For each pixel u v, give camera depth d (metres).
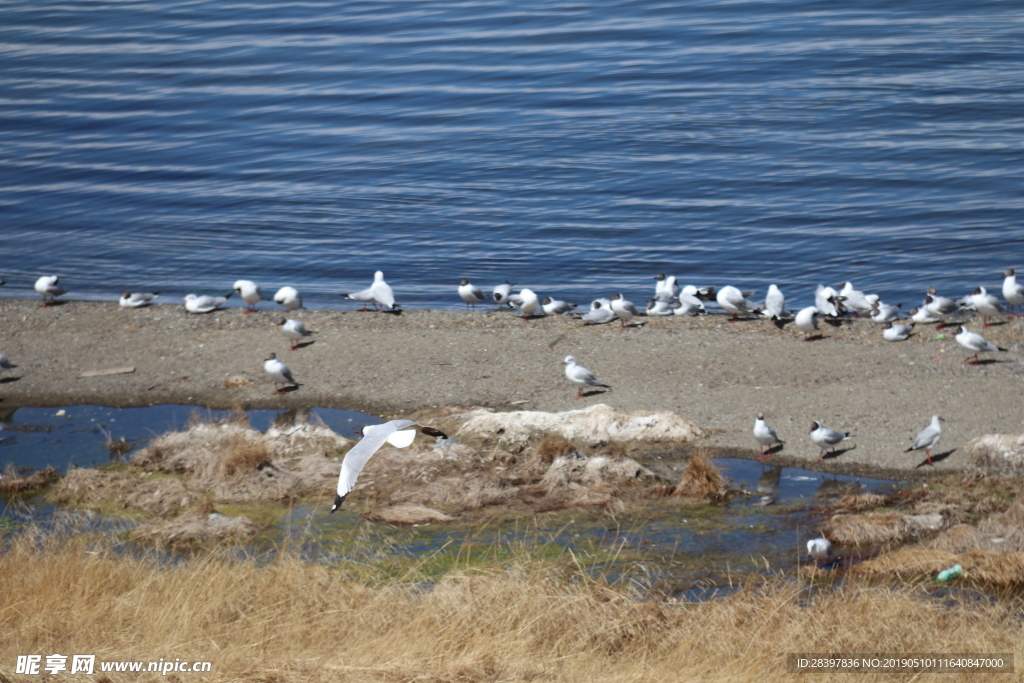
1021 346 26.23
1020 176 44.78
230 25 91.06
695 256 38.81
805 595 15.14
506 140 54.69
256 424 23.92
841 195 44.06
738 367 25.92
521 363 26.86
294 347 28.47
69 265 39.84
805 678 11.49
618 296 29.31
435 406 24.55
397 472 20.41
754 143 51.69
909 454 20.83
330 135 57.41
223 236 42.97
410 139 55.91
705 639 12.56
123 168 52.94
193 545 17.48
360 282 37.75
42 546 15.78
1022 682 11.47
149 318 31.19
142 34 88.38
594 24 82.56
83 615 12.22
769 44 72.06
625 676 11.15
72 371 27.47
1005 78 60.09
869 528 17.33
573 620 12.98
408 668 10.96
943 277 35.47
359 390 25.67
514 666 11.28
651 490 19.62
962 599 14.66
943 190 43.78
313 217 44.88
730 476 20.36
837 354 26.41
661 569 16.30
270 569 14.34
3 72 75.56
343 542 17.58
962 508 18.16
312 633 12.21
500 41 78.38
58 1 107.06
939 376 24.42
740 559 16.64
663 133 54.16
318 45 80.88
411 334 29.08
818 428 20.80
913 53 66.88
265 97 66.06
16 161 54.44
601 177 48.22
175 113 63.34
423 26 86.25
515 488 19.56
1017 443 20.30
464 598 13.16
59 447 22.72
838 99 58.16
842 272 36.59
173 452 21.73
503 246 40.72
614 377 25.73
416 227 43.16
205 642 11.70
